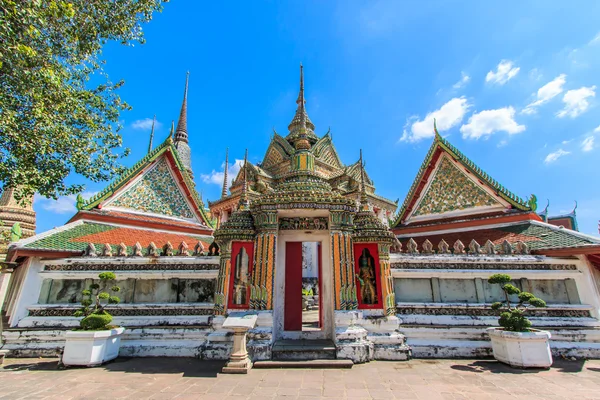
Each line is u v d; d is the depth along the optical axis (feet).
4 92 23.44
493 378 21.83
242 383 20.63
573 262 32.04
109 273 28.71
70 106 26.68
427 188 50.08
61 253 32.45
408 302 31.94
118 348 28.22
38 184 26.20
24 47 20.63
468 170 45.68
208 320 30.09
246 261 29.99
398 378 21.81
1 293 28.96
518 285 32.37
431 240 44.16
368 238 31.07
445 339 29.99
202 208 54.44
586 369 24.27
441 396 18.22
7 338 29.66
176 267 33.58
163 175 51.16
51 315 31.09
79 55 28.17
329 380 21.30
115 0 29.17
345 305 27.94
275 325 29.30
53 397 18.08
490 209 42.91
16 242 31.58
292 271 32.27
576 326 29.96
